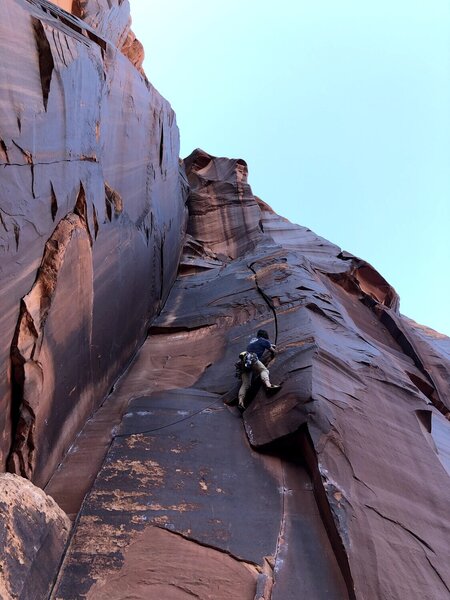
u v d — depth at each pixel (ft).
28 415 14.32
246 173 63.41
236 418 20.47
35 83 13.83
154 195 32.83
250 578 13.01
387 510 15.15
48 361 15.57
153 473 16.71
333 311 29.22
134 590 12.49
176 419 20.18
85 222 18.28
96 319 20.63
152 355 28.14
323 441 16.84
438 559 14.08
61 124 15.71
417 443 19.57
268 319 28.02
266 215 61.77
